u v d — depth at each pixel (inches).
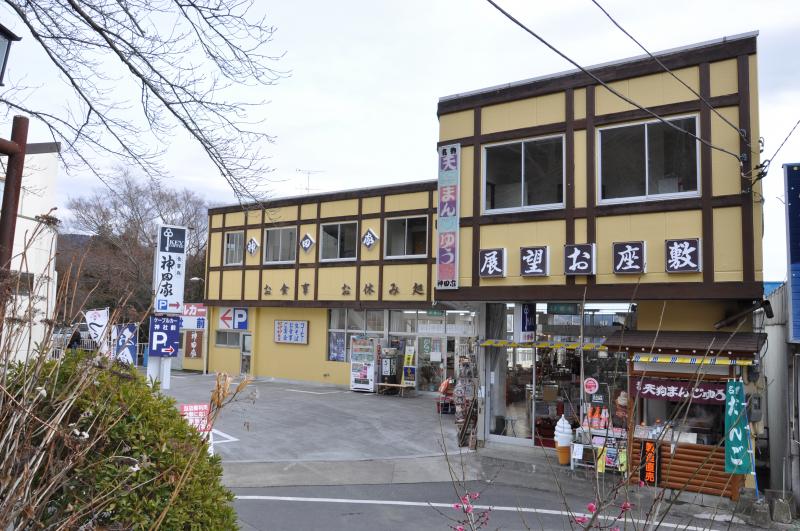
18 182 148.0
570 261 396.8
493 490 365.1
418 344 732.0
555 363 450.9
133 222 996.6
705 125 366.3
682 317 383.2
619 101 398.0
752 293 344.5
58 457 111.7
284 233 855.7
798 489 325.7
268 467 402.3
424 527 291.6
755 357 343.6
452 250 448.5
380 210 751.1
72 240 745.6
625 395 400.2
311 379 815.7
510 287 423.8
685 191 372.5
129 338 168.1
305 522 295.9
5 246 139.1
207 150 215.5
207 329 944.9
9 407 108.3
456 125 462.0
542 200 424.2
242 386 140.6
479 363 480.4
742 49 359.3
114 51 199.8
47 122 210.1
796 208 332.5
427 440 487.8
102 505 113.9
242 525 286.8
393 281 731.4
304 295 813.9
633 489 355.3
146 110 213.0
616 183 396.2
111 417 119.6
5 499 103.7
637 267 373.4
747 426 331.9
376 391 737.0
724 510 327.6
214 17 205.8
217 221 933.8
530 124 430.9
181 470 129.0
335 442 476.1
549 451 444.5
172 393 696.4
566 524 297.4
